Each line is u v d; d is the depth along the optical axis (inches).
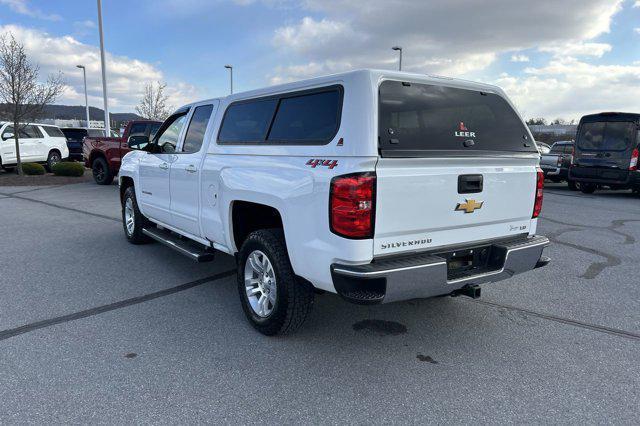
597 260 246.8
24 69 654.5
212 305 178.1
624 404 115.5
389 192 120.3
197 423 106.0
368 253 119.5
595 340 151.6
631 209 430.0
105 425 104.9
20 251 256.1
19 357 135.0
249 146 159.2
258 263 154.5
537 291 198.4
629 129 505.4
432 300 185.9
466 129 142.6
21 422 105.1
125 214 277.9
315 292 151.7
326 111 132.1
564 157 604.1
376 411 111.7
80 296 186.4
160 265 230.7
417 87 134.0
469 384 124.2
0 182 597.0
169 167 211.8
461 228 138.3
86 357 135.6
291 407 112.8
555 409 113.1
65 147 796.6
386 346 145.8
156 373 127.4
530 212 157.3
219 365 132.3
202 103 199.3
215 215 175.8
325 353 140.5
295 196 131.7
